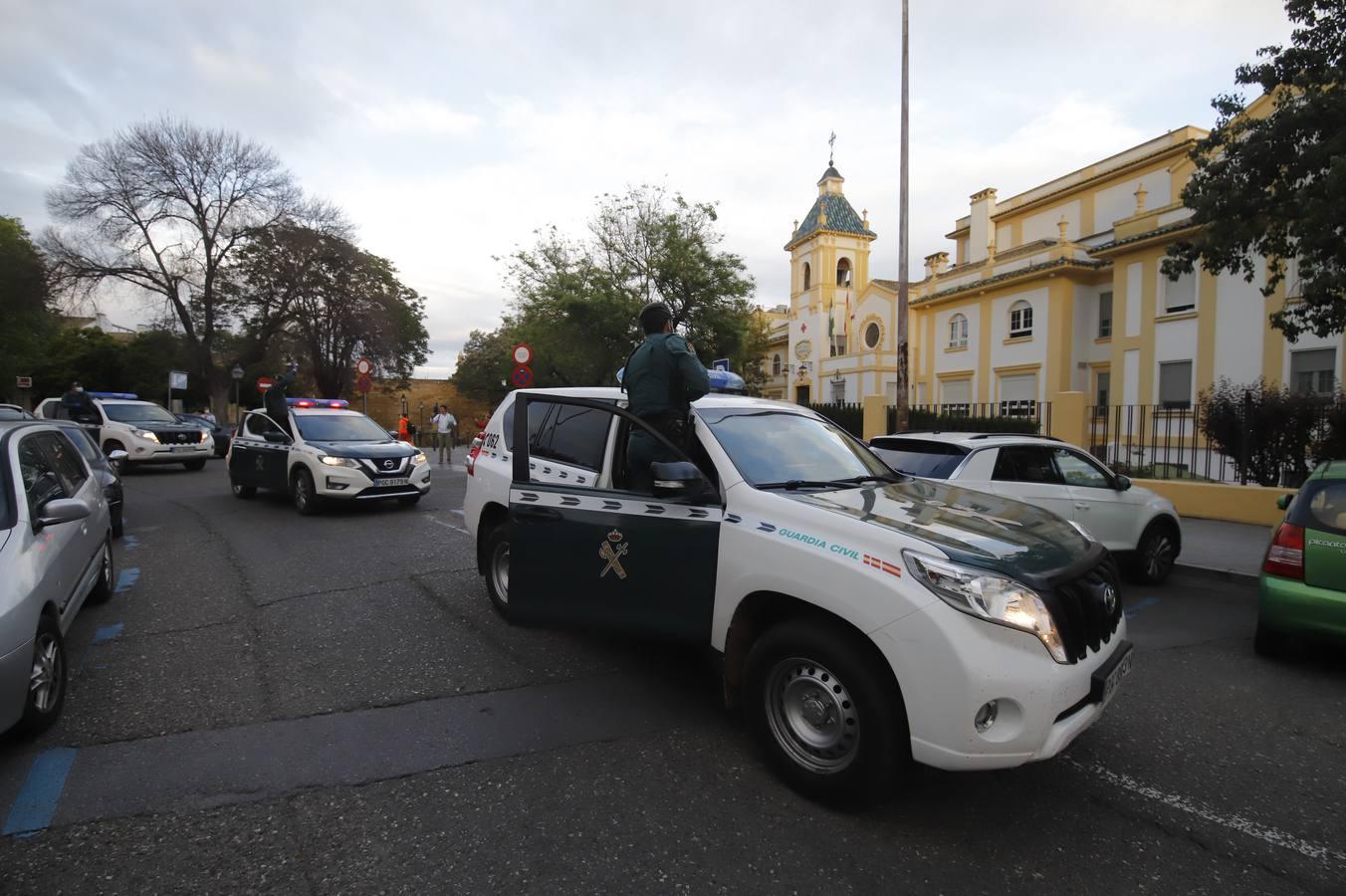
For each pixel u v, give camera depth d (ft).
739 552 11.20
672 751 11.64
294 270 107.45
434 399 193.16
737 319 90.43
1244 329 64.49
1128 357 74.64
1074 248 83.56
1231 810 10.36
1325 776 11.43
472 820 9.68
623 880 8.54
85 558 15.96
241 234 105.91
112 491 26.94
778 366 165.07
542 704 13.33
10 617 10.76
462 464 70.64
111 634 16.87
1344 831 9.88
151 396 146.61
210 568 23.32
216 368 110.83
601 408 13.67
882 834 9.53
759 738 10.77
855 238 133.39
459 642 16.51
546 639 16.75
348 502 37.60
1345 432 33.83
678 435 13.23
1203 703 14.29
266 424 38.29
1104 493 23.25
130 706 13.02
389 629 17.37
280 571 22.95
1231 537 31.12
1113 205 94.22
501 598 18.03
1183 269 38.78
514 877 8.56
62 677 12.57
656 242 88.53
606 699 13.57
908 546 9.62
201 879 8.43
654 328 14.66
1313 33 31.94
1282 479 36.81
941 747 8.88
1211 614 20.83
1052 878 8.73
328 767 11.00
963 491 13.69
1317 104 31.09
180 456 55.67
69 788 10.25
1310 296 33.42
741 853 9.07
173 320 108.68
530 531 13.48
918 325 106.63
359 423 37.76
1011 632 8.96
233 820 9.59
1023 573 9.38
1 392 127.54
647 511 12.39
